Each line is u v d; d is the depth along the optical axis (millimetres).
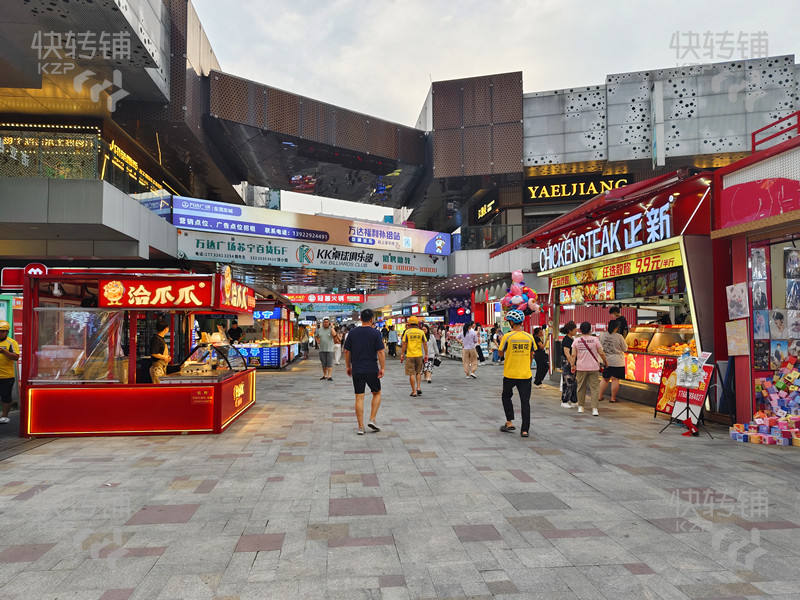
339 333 19234
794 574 2701
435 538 3189
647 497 3979
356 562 2855
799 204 5953
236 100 17984
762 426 6109
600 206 8344
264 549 3031
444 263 23109
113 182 10969
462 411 8328
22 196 9836
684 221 7656
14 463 5062
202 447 5738
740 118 20406
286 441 6043
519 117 22422
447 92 23172
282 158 22234
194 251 15461
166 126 15680
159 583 2619
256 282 22188
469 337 14430
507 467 4883
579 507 3754
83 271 6469
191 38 15758
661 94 20891
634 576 2682
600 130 21922
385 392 10938
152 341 7035
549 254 12586
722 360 7328
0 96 13812
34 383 6324
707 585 2582
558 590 2539
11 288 6367
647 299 10242
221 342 7855
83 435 6312
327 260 18734
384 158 22891
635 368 10031
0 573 2736
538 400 9734
